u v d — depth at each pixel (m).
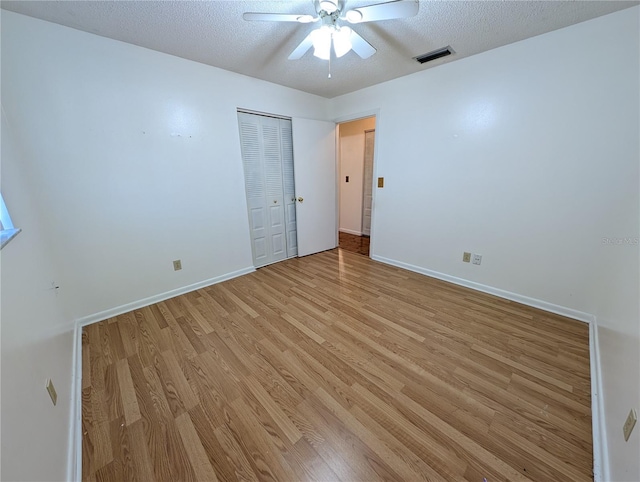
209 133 2.63
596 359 1.59
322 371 1.62
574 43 1.85
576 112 1.92
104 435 1.24
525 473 1.06
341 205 5.30
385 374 1.58
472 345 1.82
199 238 2.73
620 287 1.49
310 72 2.70
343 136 4.98
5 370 0.76
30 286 1.22
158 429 1.27
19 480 0.70
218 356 1.75
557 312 2.21
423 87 2.70
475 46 2.15
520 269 2.37
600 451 1.09
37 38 1.71
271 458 1.14
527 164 2.19
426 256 3.05
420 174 2.91
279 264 3.51
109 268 2.21
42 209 1.82
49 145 1.82
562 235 2.11
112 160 2.11
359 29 1.89
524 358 1.69
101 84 1.99
